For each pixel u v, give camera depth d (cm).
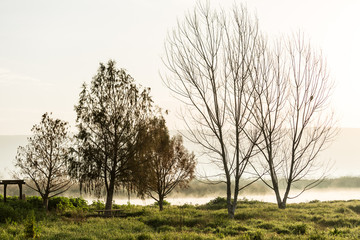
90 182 2812
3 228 1745
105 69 2872
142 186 2731
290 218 2123
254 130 2478
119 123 2786
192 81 2231
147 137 2753
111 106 2838
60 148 2730
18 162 2658
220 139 2266
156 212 2520
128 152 2788
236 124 2233
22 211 2186
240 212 2378
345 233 1622
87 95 2853
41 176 2686
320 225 1967
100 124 2784
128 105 2852
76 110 2830
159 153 2761
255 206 2917
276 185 2759
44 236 1517
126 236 1527
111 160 2777
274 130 2745
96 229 1752
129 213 2553
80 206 2830
